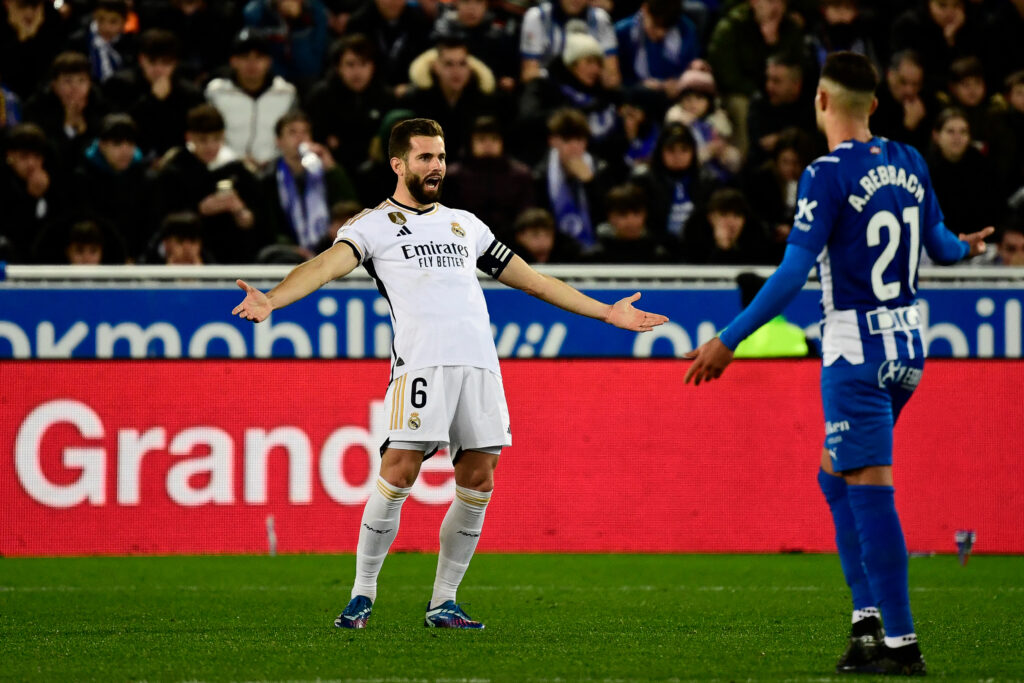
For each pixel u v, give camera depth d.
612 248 34.59
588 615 20.33
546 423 29.94
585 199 37.59
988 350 30.23
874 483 14.31
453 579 18.45
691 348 29.89
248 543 29.30
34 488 28.91
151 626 18.91
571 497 29.97
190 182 35.44
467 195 35.97
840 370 14.43
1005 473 30.38
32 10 40.31
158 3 42.28
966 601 22.25
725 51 43.16
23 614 20.47
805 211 14.45
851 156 14.62
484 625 18.83
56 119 37.94
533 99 40.47
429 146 17.53
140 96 39.38
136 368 29.12
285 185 36.03
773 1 42.50
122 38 41.78
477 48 42.25
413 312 17.28
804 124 40.56
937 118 37.97
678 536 30.12
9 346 28.81
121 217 35.25
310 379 29.38
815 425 30.41
